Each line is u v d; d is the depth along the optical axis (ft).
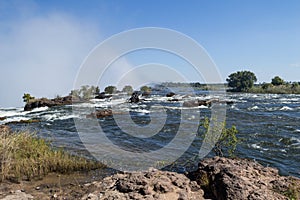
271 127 52.19
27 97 123.54
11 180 22.35
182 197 16.51
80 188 20.90
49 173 24.85
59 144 38.32
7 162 23.77
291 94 157.89
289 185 17.70
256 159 32.91
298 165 30.89
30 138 31.24
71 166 25.94
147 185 17.58
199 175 19.79
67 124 60.13
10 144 25.98
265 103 98.17
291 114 69.10
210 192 18.39
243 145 39.06
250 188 16.58
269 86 185.47
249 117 65.00
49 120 67.92
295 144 39.60
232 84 185.88
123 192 18.02
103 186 20.72
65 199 18.79
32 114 83.66
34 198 19.01
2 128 41.96
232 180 17.29
